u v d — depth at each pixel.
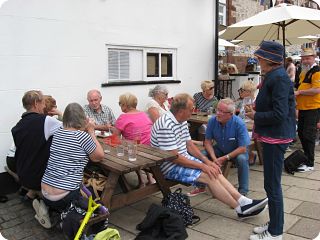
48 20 4.55
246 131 4.04
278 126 2.87
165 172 3.68
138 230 3.33
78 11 4.87
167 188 3.63
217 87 7.51
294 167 5.04
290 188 4.41
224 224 3.44
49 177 3.05
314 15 5.91
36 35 4.45
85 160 3.13
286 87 2.80
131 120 4.22
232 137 4.06
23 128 3.32
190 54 6.82
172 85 6.51
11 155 3.96
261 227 3.21
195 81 7.01
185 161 3.53
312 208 3.79
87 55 5.04
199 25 6.93
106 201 3.17
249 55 11.55
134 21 5.66
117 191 4.25
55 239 3.20
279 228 2.98
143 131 4.26
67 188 3.00
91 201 2.91
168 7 6.23
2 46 4.15
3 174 4.25
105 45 5.27
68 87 4.86
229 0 9.84
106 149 3.72
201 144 4.70
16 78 4.30
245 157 4.04
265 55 2.85
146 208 3.86
